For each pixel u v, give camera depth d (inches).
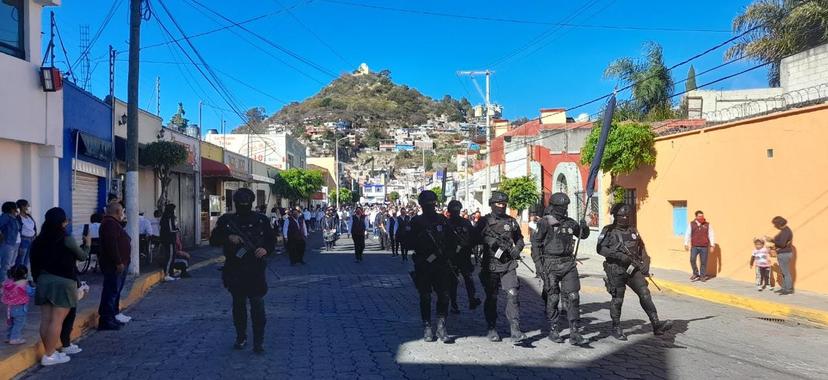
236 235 282.5
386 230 1059.3
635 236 336.5
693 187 689.6
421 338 325.7
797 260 534.9
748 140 595.8
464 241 311.4
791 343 349.1
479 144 2073.1
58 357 274.2
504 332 345.7
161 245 597.3
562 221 316.2
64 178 557.6
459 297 485.7
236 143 2058.3
